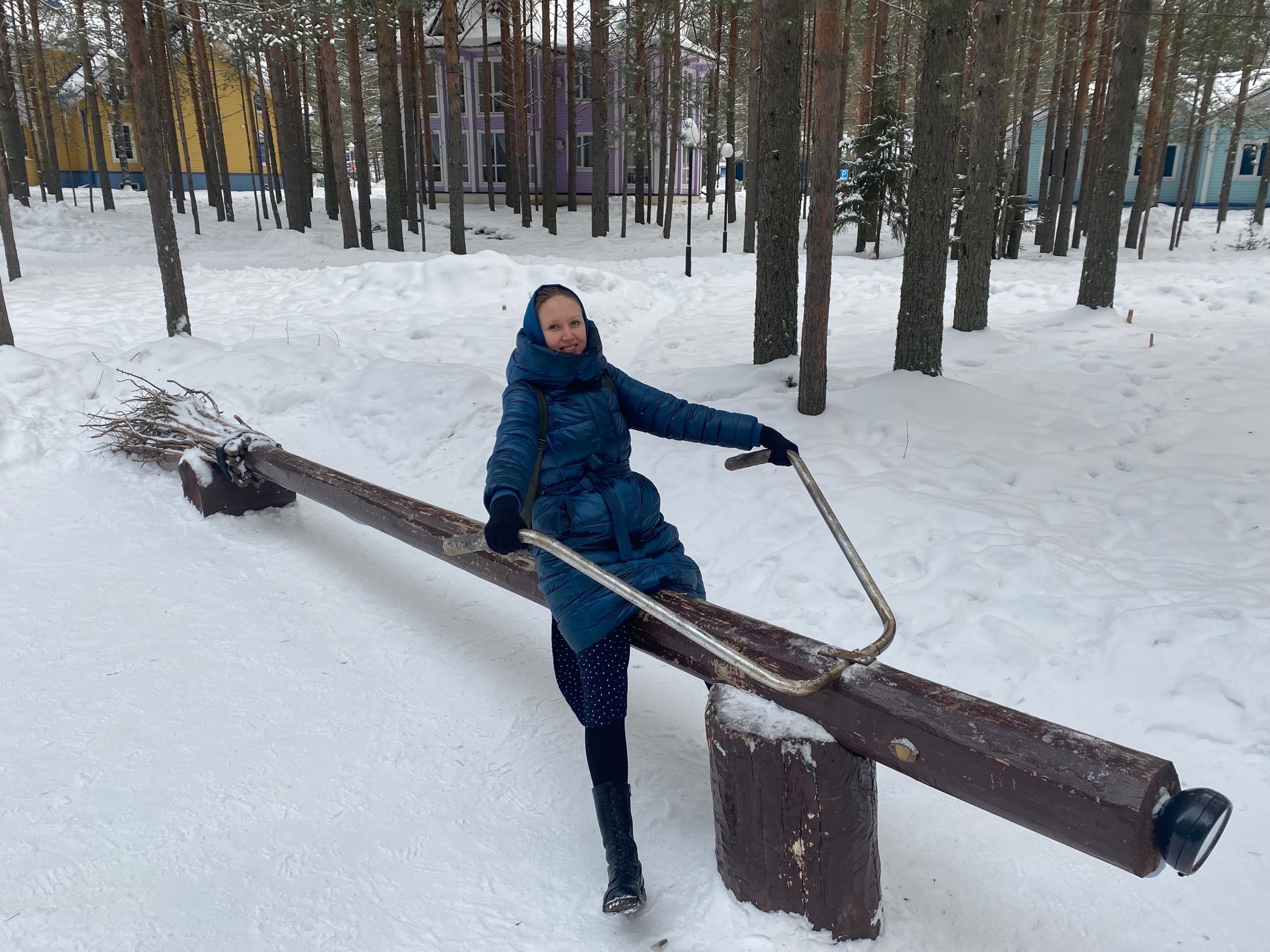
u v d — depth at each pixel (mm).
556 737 3014
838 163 5625
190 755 2887
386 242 23797
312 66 27203
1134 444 5738
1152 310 11203
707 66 29766
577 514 2316
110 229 22922
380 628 3822
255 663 3502
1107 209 10203
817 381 6000
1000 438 5770
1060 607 3430
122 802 2637
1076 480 4992
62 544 4684
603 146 24672
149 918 2191
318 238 23719
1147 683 3012
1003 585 3648
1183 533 4180
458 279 13195
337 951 2119
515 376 2359
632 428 2541
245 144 37844
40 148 31844
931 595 3648
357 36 20812
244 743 2967
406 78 24578
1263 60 20906
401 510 3646
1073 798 1583
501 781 2787
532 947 2141
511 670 3475
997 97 8867
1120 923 2184
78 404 6953
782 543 4309
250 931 2168
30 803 2619
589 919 2230
